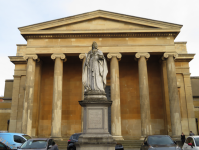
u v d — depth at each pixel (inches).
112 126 1364.4
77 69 1740.9
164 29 1491.1
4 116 1887.3
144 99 1403.8
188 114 1648.6
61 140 1344.7
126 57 1680.6
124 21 1519.4
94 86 553.6
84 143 487.5
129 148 1235.2
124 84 1711.4
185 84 1707.7
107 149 486.9
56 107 1396.4
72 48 1491.1
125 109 1662.2
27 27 1497.3
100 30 1487.5
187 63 1747.0
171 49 1487.5
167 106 1529.3
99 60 573.3
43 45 1497.3
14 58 1768.0
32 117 1503.4
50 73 1713.8
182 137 1242.0
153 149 610.5
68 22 1515.7
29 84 1438.2
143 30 1491.1
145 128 1359.5
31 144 597.9
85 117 516.7
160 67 1676.9
